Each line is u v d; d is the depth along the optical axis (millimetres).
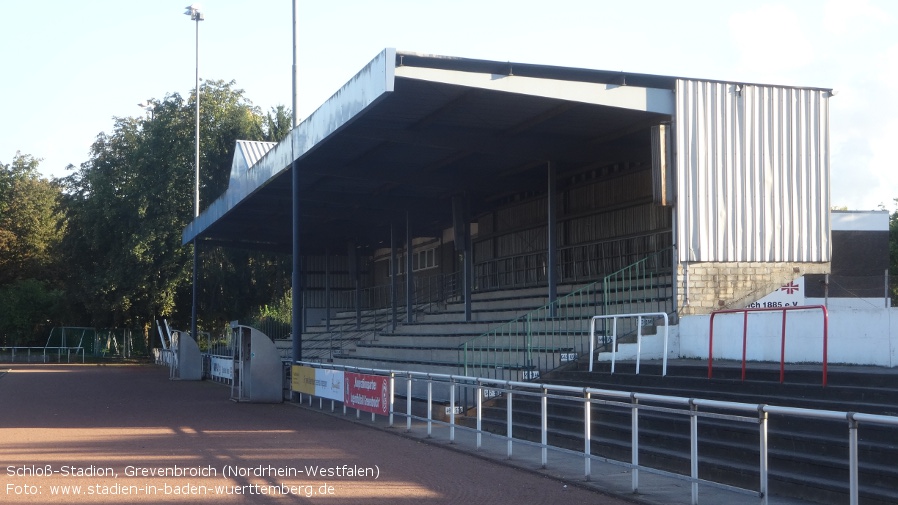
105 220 50625
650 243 21953
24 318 58781
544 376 16641
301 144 21438
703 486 9984
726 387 12180
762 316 14891
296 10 31312
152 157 50375
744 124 17156
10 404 22031
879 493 8273
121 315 53594
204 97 51969
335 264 44781
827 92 17906
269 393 22812
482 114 18094
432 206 29812
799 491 9109
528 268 28406
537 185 26078
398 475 10805
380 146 21359
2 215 65375
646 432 11969
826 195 17703
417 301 38281
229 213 30391
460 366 20609
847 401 10102
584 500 9305
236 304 52688
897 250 38188
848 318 13430
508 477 10727
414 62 14852
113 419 18000
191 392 27125
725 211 16922
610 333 17344
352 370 17969
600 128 19094
